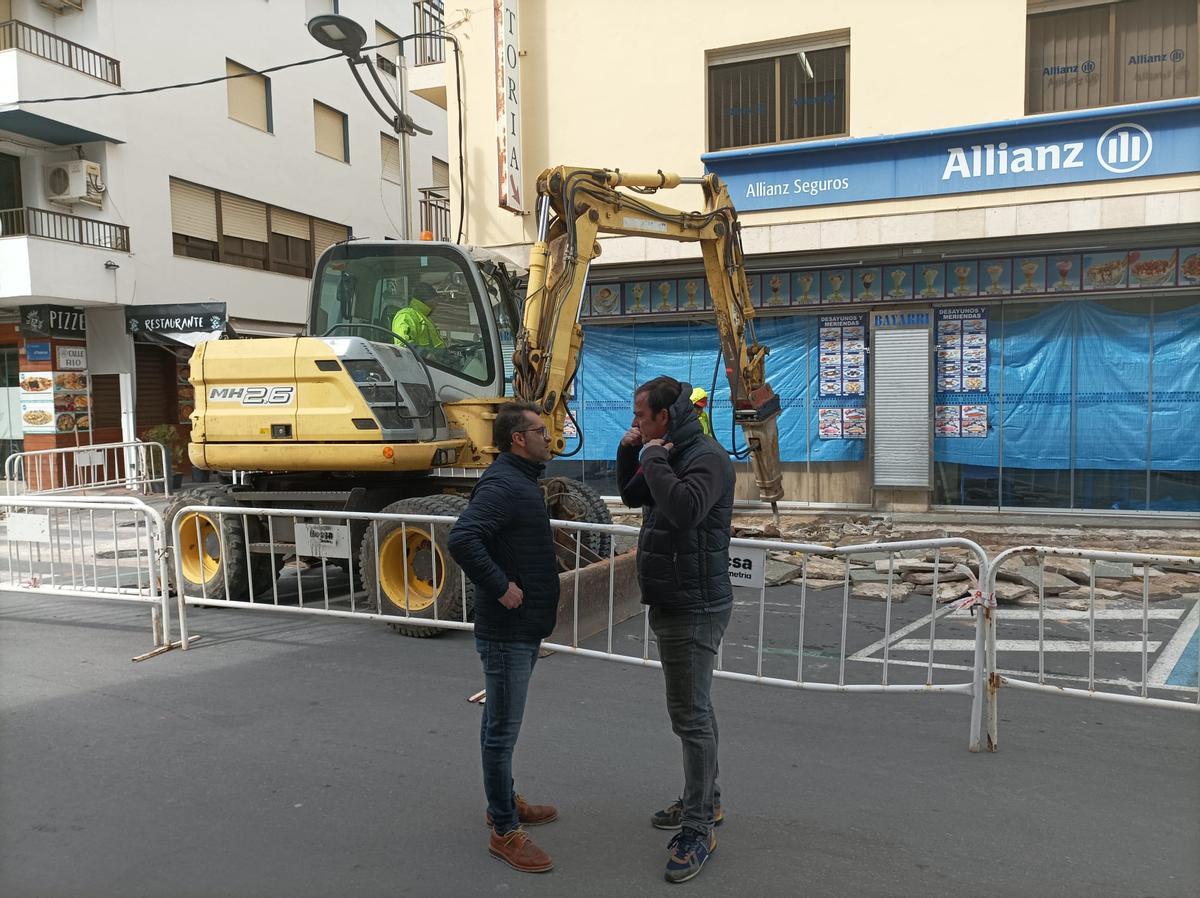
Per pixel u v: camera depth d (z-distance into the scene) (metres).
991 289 10.89
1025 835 3.36
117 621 6.99
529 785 3.85
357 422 6.51
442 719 4.68
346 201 23.39
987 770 3.96
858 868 3.14
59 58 16.86
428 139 26.70
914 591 7.55
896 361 11.34
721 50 11.46
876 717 4.66
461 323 7.40
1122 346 10.52
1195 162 9.40
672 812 3.46
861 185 10.69
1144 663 4.11
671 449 3.21
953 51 10.38
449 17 12.48
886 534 9.82
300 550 6.64
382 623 6.75
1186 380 10.30
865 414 11.62
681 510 3.05
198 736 4.47
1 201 16.84
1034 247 10.32
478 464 7.06
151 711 4.85
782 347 11.93
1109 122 9.64
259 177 20.53
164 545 6.07
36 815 3.63
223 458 6.95
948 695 5.02
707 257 8.12
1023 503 11.06
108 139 16.84
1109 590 7.35
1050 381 10.83
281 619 7.00
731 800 3.69
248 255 20.41
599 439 13.00
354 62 11.41
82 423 17.45
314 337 6.80
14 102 15.01
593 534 7.18
